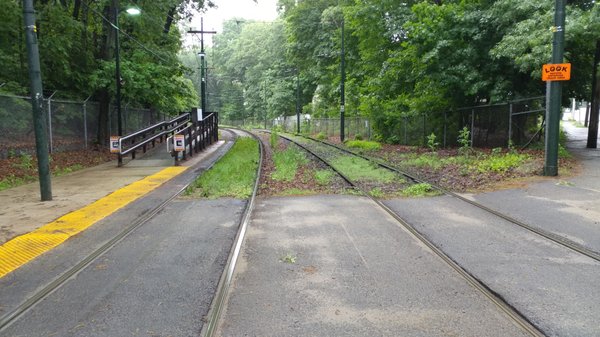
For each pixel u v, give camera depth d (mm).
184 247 6512
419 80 22703
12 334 3971
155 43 29375
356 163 17125
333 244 6555
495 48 16938
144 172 15328
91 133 23094
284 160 17703
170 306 4496
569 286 4820
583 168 13164
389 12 26578
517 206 8750
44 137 10102
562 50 11586
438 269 5453
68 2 23406
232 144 28766
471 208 8805
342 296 4684
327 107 53125
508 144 18641
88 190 11523
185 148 18750
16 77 19875
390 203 9445
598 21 14391
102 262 5887
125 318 4242
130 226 7719
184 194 10844
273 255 6078
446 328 3955
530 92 19250
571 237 6590
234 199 10148
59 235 7133
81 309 4457
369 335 3848
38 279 5297
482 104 22781
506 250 6109
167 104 30344
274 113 78812
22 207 9375
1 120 15883
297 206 9336
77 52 22281
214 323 4082
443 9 20125
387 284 4992
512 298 4523
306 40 48719
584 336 3754
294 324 4074
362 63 33656
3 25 18656
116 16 21203
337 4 45594
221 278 5234
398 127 30047
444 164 15789
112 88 21953
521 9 16453
